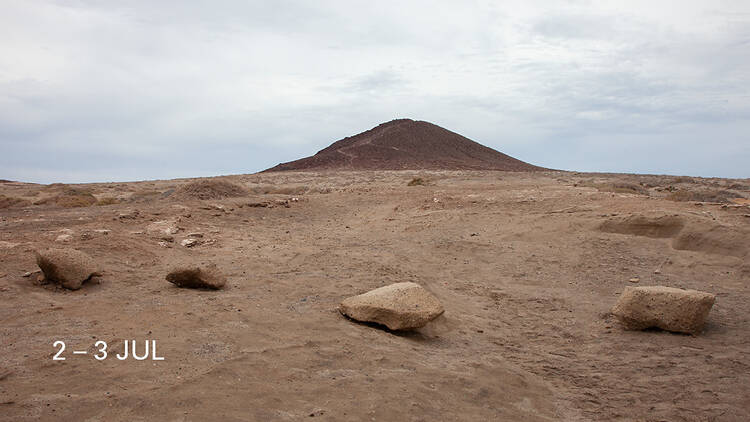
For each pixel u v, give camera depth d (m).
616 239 10.62
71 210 14.04
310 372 4.22
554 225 11.93
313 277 7.67
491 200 15.62
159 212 13.11
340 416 3.47
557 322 6.88
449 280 8.95
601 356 5.61
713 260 9.03
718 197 18.06
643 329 6.32
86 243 8.63
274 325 5.30
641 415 4.12
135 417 3.12
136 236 9.76
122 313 5.37
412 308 5.75
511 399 4.34
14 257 7.46
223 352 4.41
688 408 4.21
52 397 3.32
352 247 10.89
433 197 17.27
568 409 4.29
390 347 5.17
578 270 9.31
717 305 7.20
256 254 9.53
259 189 27.06
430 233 12.64
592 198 14.19
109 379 3.67
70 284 6.31
